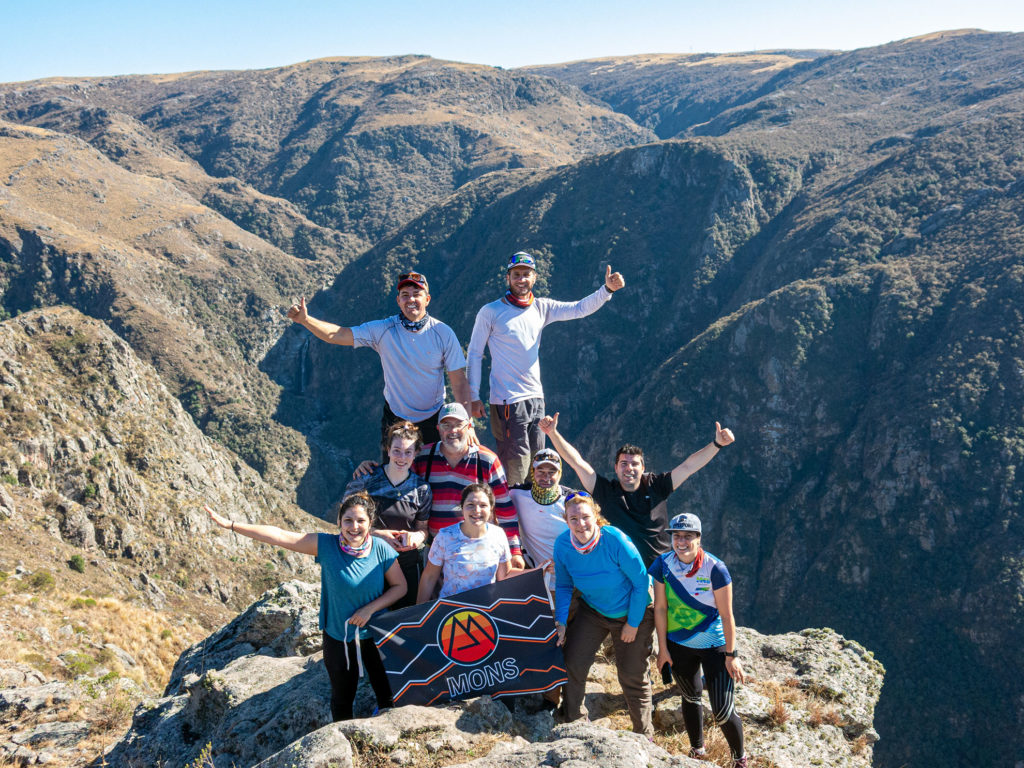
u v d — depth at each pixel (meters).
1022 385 106.12
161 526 88.19
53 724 10.47
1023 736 83.25
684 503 132.00
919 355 124.19
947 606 96.94
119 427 97.94
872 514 110.62
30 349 98.69
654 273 194.88
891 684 94.94
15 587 31.67
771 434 130.62
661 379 147.75
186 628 32.84
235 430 192.38
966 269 128.38
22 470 77.88
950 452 106.44
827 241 156.00
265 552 99.75
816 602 109.06
